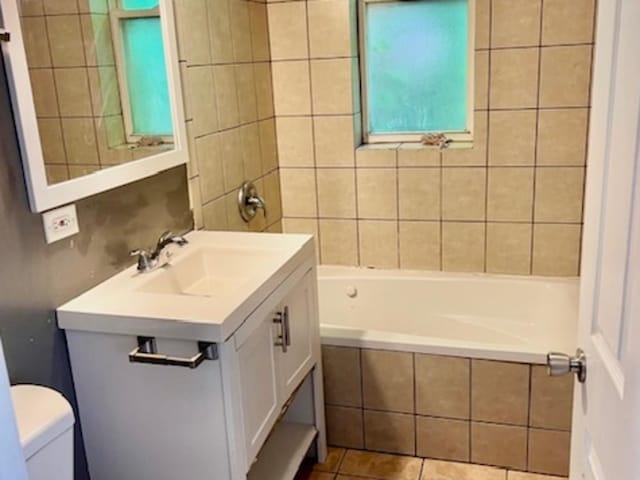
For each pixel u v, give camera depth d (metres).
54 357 1.72
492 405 2.32
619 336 0.96
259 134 3.06
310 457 2.47
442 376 2.35
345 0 2.98
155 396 1.69
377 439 2.50
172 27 2.19
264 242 2.19
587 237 1.18
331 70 3.09
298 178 3.30
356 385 2.46
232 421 1.65
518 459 2.35
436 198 3.12
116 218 1.96
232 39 2.76
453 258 3.18
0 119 1.53
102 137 1.87
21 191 1.59
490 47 2.83
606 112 1.04
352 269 3.31
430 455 2.46
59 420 1.38
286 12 3.07
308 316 2.21
